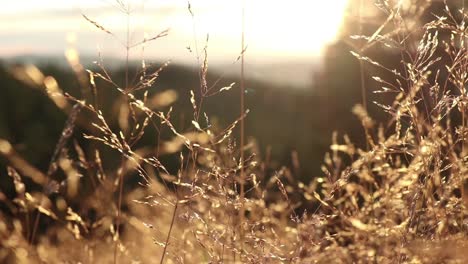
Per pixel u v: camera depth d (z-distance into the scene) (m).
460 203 1.95
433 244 1.86
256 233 2.16
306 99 7.93
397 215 2.10
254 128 8.29
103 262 2.68
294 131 7.91
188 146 2.05
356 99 7.07
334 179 2.21
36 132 7.89
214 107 8.27
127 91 2.12
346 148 2.37
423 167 2.01
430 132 1.99
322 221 2.06
